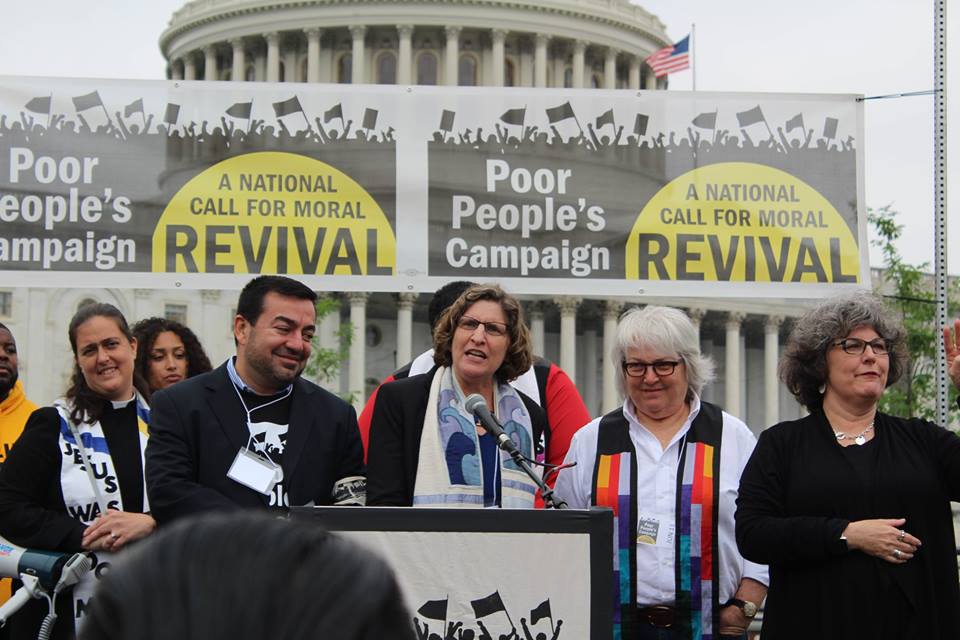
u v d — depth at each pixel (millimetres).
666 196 6496
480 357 4395
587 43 81000
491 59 79562
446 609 3281
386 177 6387
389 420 4484
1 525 4547
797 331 4125
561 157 6465
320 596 772
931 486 3844
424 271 6367
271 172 6359
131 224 6293
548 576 3297
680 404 4441
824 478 3887
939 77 6180
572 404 5012
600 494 4363
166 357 6289
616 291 6453
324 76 79750
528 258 6434
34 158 6273
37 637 4496
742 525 3959
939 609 3783
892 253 20281
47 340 56344
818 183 6543
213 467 4250
